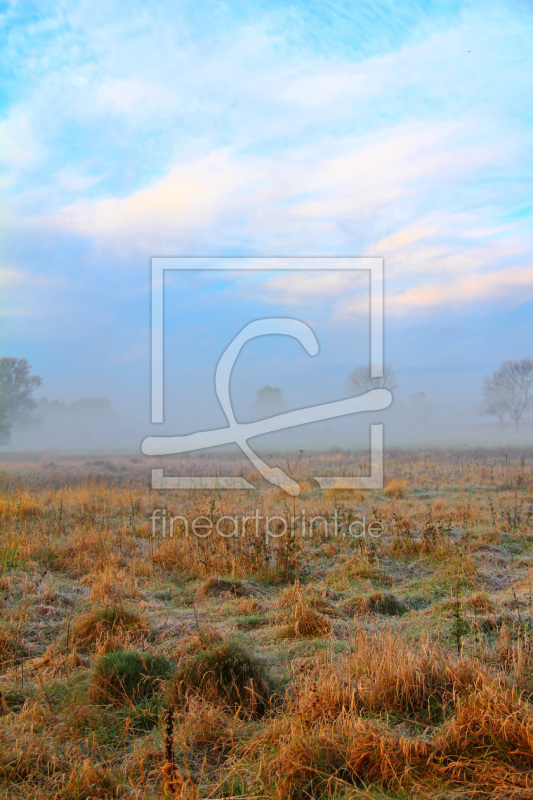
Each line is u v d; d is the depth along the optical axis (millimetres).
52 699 4004
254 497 14094
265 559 7930
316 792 2980
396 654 4188
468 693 3705
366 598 6305
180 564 7957
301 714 3561
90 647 5020
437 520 10797
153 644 5145
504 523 10078
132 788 2988
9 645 4992
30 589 6641
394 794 2928
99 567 7641
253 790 2965
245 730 3564
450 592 6512
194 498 13875
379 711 3699
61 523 10258
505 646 4383
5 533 9180
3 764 3221
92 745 3424
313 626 5438
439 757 3160
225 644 4371
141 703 3996
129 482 17938
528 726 3197
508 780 2934
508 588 6688
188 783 2994
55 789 3047
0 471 23312
